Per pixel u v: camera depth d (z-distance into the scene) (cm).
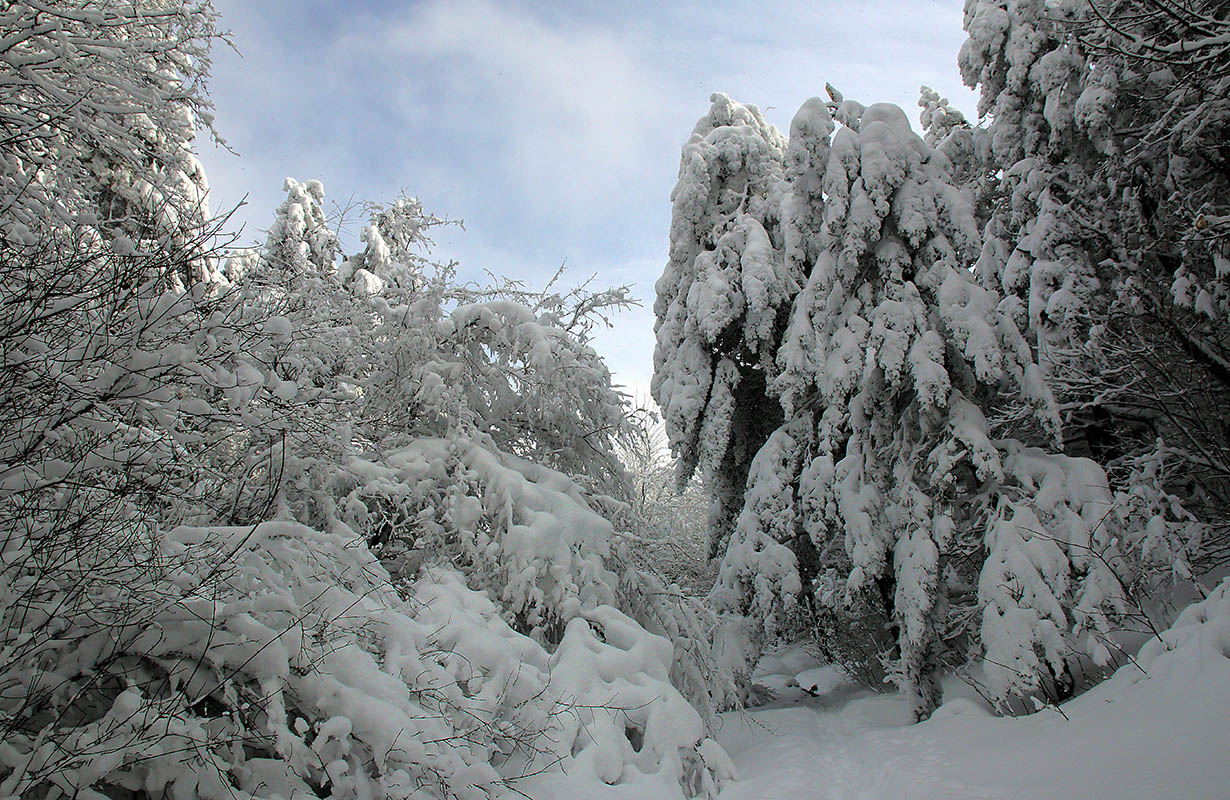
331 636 409
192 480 405
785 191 1580
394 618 470
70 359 301
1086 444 1201
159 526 375
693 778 597
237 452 508
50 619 299
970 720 740
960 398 929
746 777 671
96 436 321
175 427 335
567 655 600
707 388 1528
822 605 1291
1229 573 929
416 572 677
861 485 1014
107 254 330
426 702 441
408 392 770
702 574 1639
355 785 362
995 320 895
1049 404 860
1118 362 987
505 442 869
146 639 342
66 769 272
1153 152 1087
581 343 872
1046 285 1141
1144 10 822
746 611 1246
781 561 1182
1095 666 834
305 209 1670
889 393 1010
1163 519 790
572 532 710
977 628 964
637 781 524
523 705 506
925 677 901
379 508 664
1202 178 1076
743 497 1634
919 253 966
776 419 1634
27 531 298
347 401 607
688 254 1667
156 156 498
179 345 318
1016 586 774
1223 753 438
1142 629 866
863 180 966
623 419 862
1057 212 1159
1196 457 891
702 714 770
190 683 351
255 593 388
